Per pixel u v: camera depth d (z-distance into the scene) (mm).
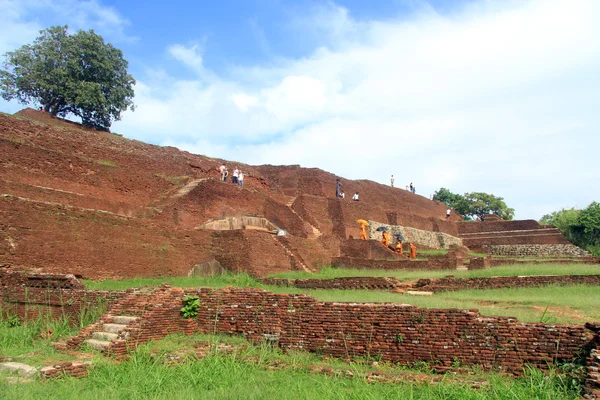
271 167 58000
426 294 21531
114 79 45781
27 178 28109
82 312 16688
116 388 10812
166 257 27406
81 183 31203
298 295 14570
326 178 55625
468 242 58250
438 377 11047
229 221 34469
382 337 12844
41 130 34719
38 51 42156
